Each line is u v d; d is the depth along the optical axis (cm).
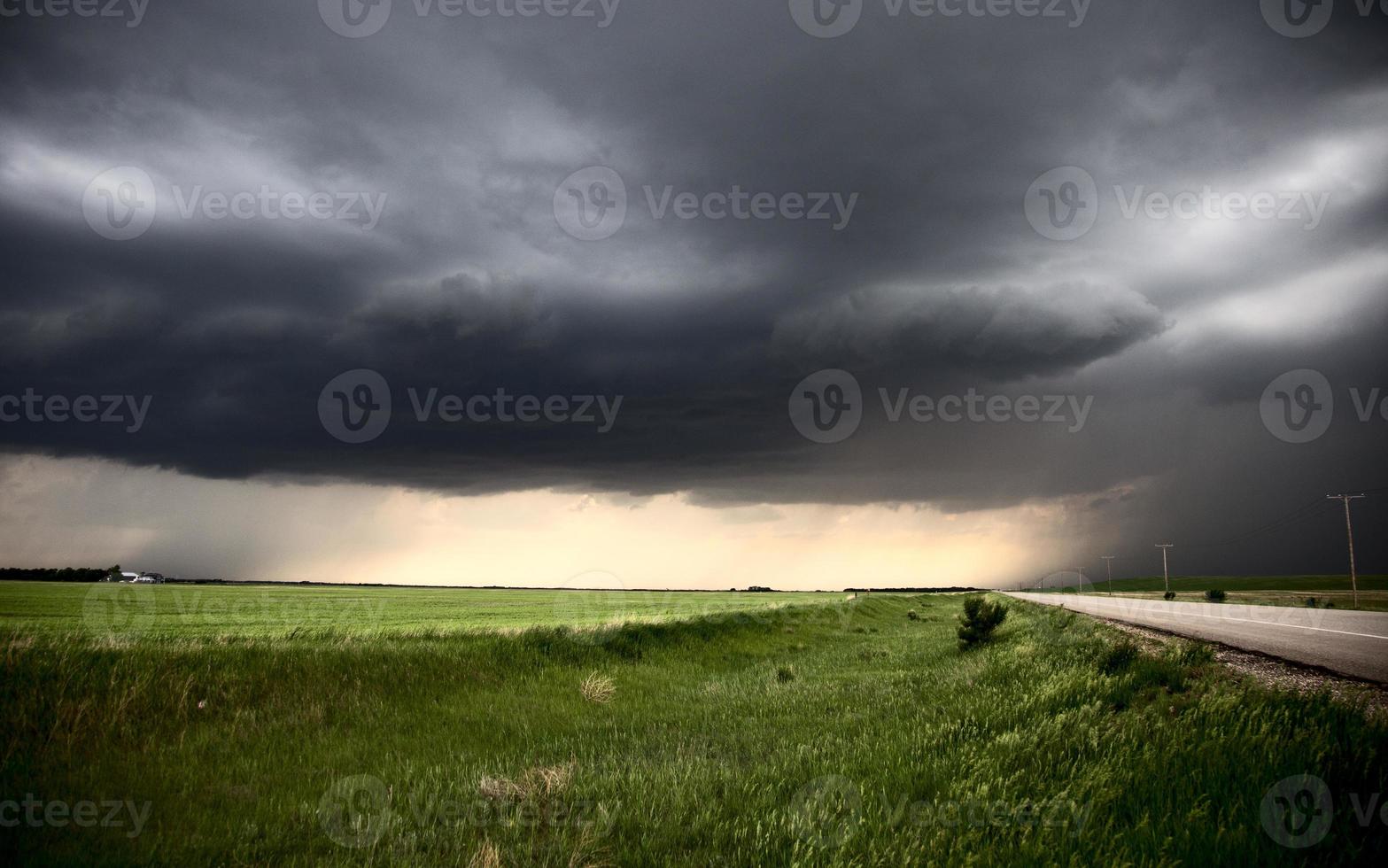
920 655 1811
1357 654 1159
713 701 1170
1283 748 523
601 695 1198
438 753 797
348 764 738
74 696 777
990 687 970
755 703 1097
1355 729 546
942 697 978
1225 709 635
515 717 999
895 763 650
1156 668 895
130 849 484
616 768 684
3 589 5525
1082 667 991
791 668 1594
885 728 811
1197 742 570
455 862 464
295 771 708
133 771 666
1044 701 798
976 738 702
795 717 954
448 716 985
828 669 1611
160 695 845
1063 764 577
